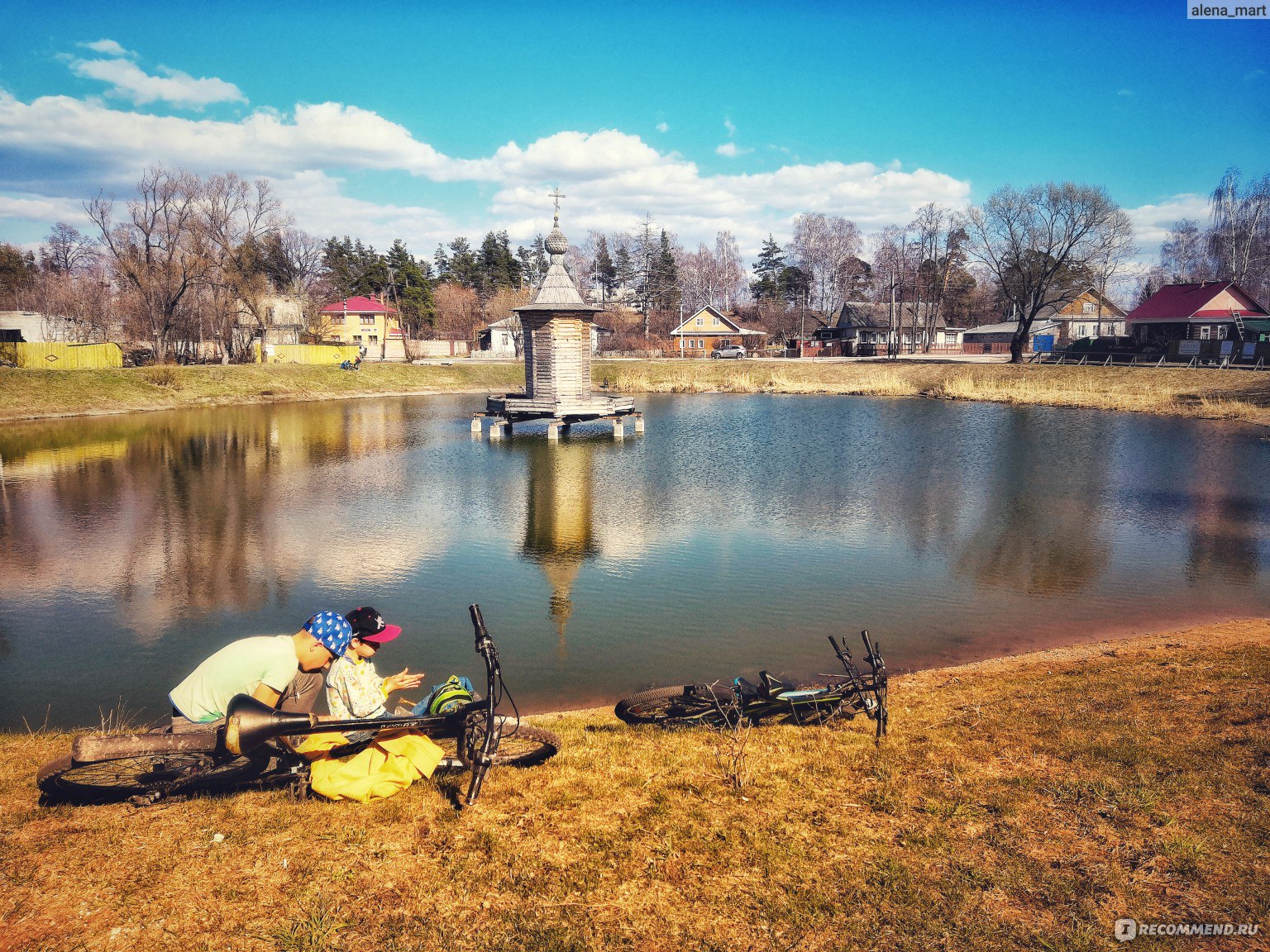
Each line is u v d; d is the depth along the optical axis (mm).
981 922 3742
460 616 12070
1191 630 11445
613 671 9969
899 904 3893
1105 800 5008
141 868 3994
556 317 37188
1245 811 4867
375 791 4820
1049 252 61594
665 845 4398
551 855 4246
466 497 21984
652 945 3555
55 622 11789
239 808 4684
